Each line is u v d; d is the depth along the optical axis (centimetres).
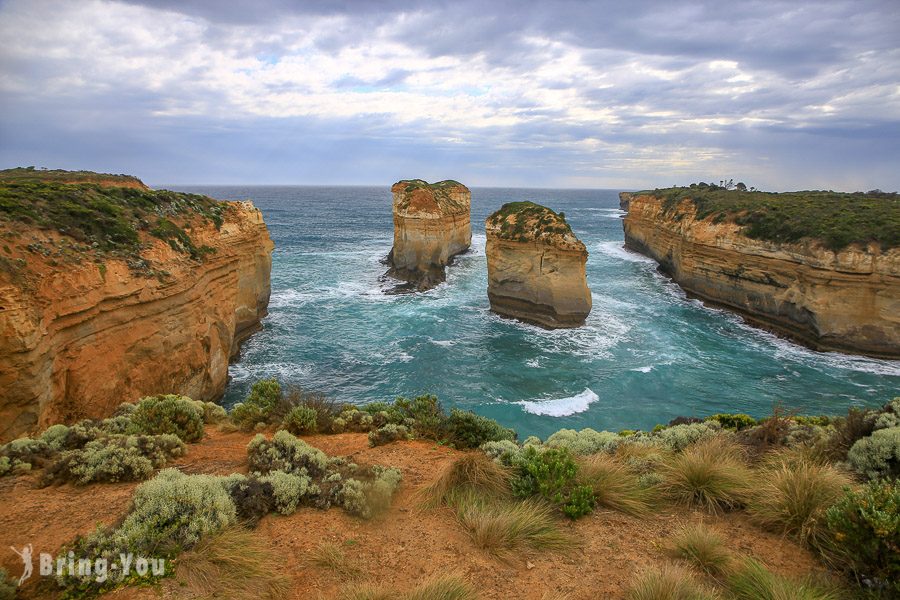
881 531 429
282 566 468
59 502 570
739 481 629
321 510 584
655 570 441
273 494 583
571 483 631
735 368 2672
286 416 1067
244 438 1000
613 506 607
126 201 2009
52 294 1350
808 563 483
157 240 1883
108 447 695
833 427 955
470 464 657
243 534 494
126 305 1612
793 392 2378
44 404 1295
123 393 1587
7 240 1332
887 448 652
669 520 579
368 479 670
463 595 416
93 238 1609
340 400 2177
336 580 452
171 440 802
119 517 503
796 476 582
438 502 614
